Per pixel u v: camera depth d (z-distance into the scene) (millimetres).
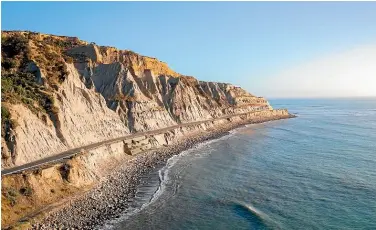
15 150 44781
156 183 54312
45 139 52281
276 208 44000
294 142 96562
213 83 159375
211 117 131125
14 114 48094
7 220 34312
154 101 101625
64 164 46156
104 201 44250
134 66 106500
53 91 61938
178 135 94250
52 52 74688
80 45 100375
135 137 75125
